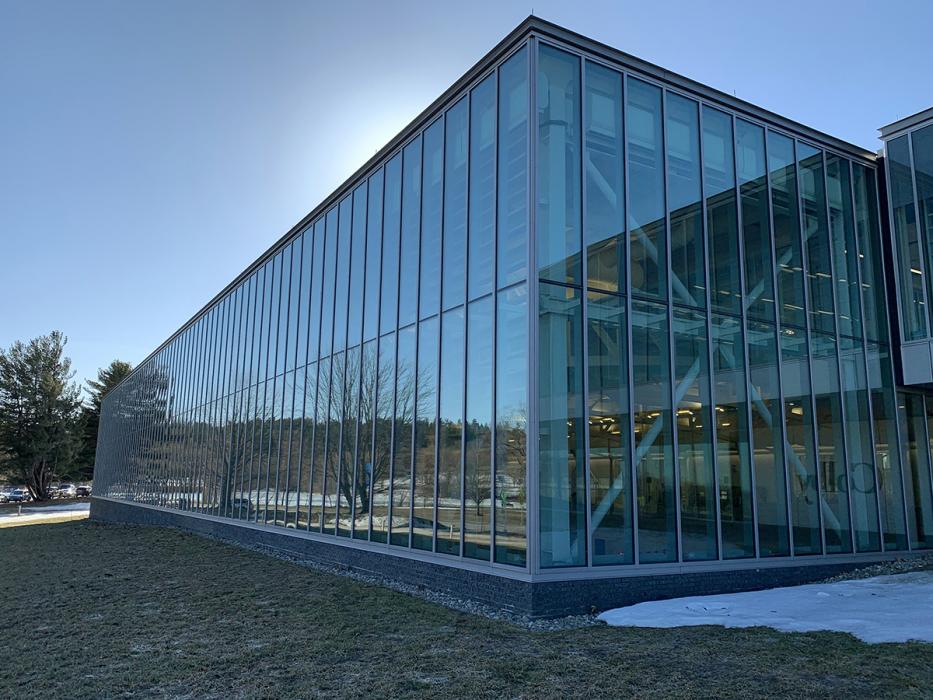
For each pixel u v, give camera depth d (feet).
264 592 42.78
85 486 240.32
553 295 35.78
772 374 43.75
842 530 44.91
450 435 41.01
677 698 20.75
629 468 36.37
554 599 32.78
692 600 35.19
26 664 27.71
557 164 37.29
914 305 50.98
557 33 38.73
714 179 43.62
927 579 39.32
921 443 51.80
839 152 51.70
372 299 53.26
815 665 23.24
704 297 41.47
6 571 59.11
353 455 52.90
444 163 45.47
